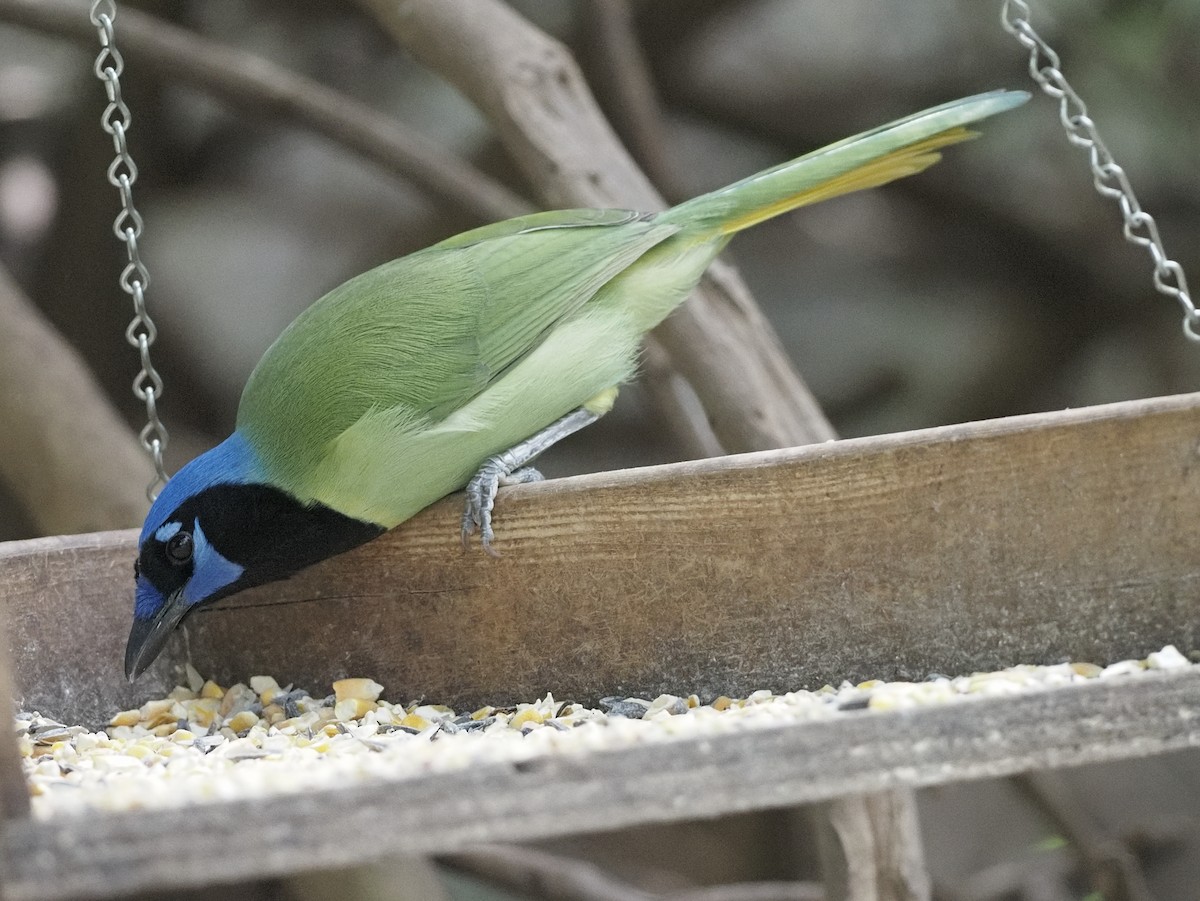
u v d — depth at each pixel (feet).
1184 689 17.92
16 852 15.34
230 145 61.41
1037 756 17.66
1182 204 55.77
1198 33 48.67
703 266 30.60
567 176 35.01
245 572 26.91
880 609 24.97
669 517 25.59
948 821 63.31
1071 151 55.52
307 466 26.66
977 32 57.67
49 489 40.32
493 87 35.76
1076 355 59.31
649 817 16.69
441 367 27.76
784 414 33.37
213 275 67.00
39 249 56.34
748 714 21.27
